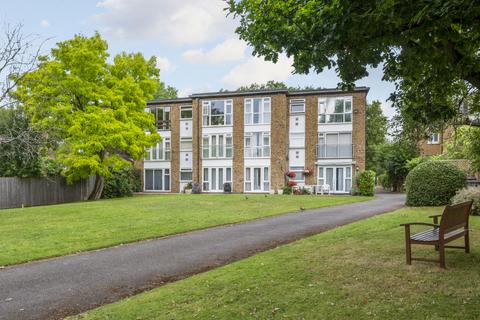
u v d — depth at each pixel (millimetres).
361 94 33906
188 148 38844
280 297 5539
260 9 7297
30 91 24328
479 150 16625
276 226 13039
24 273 7523
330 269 6945
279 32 6938
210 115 37625
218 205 20172
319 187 33750
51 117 25000
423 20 5141
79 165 25547
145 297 5770
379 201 23172
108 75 28531
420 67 7066
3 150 23219
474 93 9875
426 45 5777
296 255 8125
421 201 18109
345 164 34062
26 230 12164
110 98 27375
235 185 36625
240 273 6859
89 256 8953
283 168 35031
